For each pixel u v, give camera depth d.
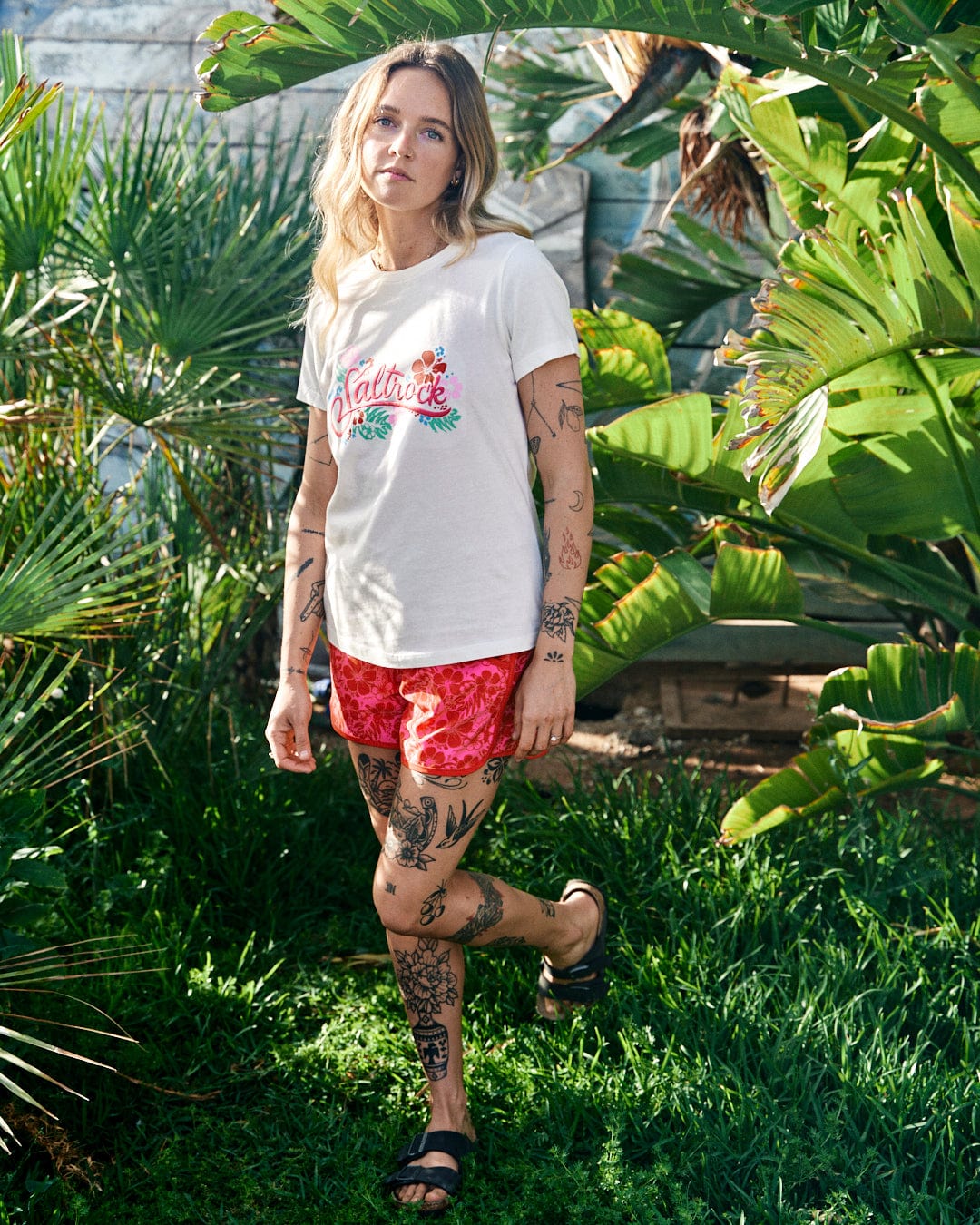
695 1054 2.25
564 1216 1.96
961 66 2.07
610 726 4.42
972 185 2.36
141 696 3.20
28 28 4.58
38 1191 1.95
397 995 2.54
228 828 2.96
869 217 2.54
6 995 2.30
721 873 2.81
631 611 2.64
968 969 2.46
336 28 1.88
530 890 2.84
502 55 4.32
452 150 1.78
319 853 3.06
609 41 3.36
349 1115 2.25
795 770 2.65
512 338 1.78
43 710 3.07
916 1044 2.30
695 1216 1.87
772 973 2.52
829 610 4.47
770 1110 2.07
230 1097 2.29
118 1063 2.27
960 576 3.16
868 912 2.61
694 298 3.89
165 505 3.52
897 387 2.53
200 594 3.49
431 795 1.87
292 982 2.63
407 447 1.80
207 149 4.58
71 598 2.24
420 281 1.82
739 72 2.55
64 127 4.59
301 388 2.08
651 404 2.71
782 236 3.86
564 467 1.82
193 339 3.23
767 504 2.19
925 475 2.68
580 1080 2.19
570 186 4.44
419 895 1.91
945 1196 1.89
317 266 1.96
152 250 3.41
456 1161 2.02
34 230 2.86
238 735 3.46
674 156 4.46
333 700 2.07
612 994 2.43
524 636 1.85
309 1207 2.00
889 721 2.64
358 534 1.88
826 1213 1.87
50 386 3.14
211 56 1.90
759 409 2.17
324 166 1.98
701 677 4.69
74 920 2.62
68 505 2.97
